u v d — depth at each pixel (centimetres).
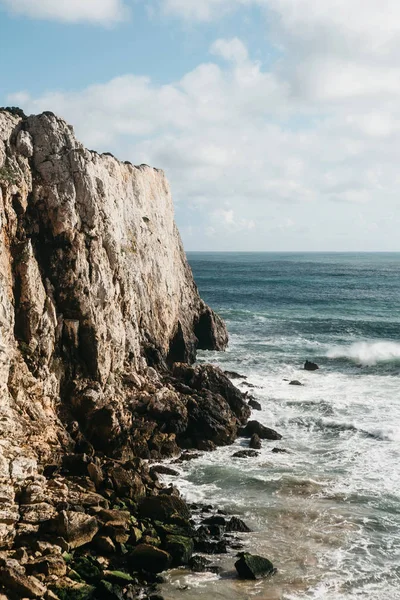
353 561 2336
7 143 3484
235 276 19638
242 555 2277
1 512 2234
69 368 3369
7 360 2792
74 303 3422
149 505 2617
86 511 2469
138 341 4366
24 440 2764
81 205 3669
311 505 2798
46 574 2058
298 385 4928
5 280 3047
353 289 14350
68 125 3781
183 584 2170
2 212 3147
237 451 3509
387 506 2797
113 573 2142
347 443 3628
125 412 3419
